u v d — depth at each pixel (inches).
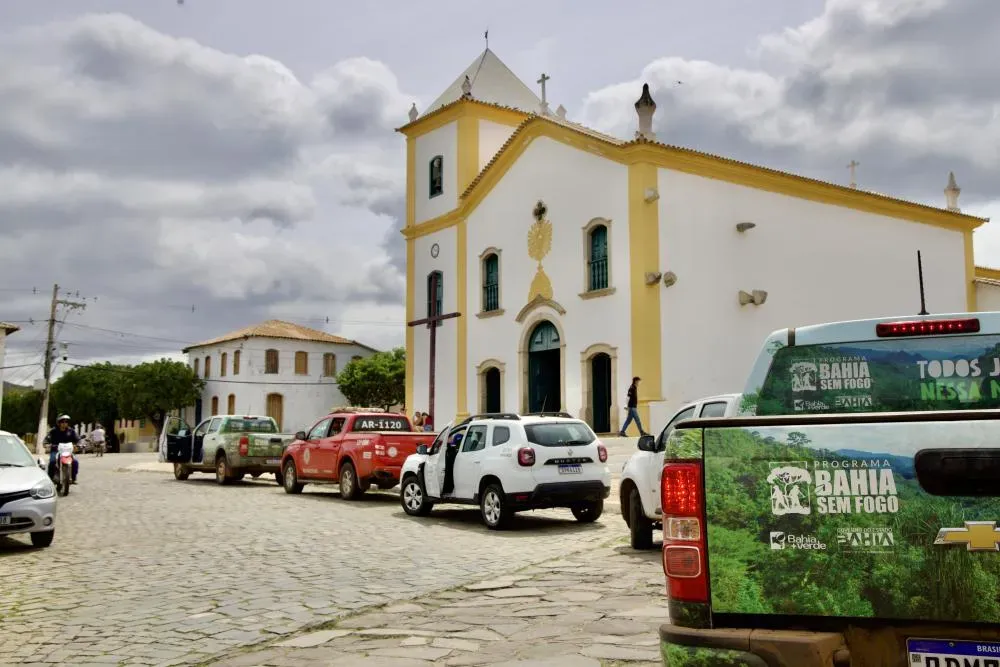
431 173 1332.4
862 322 182.4
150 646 254.4
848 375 183.2
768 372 188.1
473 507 663.8
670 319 964.0
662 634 140.9
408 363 1327.5
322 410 2583.7
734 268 1023.0
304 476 777.6
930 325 177.5
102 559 416.5
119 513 627.2
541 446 514.0
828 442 134.9
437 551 431.2
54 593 335.6
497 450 522.0
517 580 344.2
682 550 140.9
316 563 395.9
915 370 180.1
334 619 283.9
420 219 1338.6
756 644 132.3
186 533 509.7
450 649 244.4
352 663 232.5
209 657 241.9
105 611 301.9
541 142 1110.4
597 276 1027.3
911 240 1219.2
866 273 1155.9
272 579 356.5
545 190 1101.1
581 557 399.2
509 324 1146.0
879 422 132.9
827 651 130.0
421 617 285.3
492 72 1386.6
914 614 128.2
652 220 963.3
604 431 1018.7
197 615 293.0
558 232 1077.1
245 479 1005.2
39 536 455.8
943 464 128.9
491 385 1186.0
